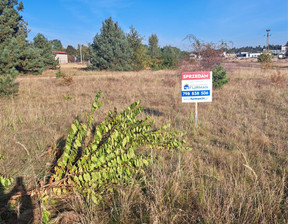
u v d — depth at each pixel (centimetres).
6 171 350
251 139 480
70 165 298
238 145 454
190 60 1190
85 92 1159
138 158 308
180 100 909
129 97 995
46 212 230
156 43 6209
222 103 860
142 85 1365
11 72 1045
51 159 396
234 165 374
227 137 488
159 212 258
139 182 313
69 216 253
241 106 812
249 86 1199
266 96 939
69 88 1307
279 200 274
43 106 766
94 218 252
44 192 286
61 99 974
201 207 270
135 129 313
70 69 4016
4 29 2084
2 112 684
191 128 564
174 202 283
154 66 3288
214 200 273
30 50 2425
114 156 286
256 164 376
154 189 286
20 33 2722
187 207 277
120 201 281
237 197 282
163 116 688
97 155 284
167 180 309
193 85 554
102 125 298
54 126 575
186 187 312
